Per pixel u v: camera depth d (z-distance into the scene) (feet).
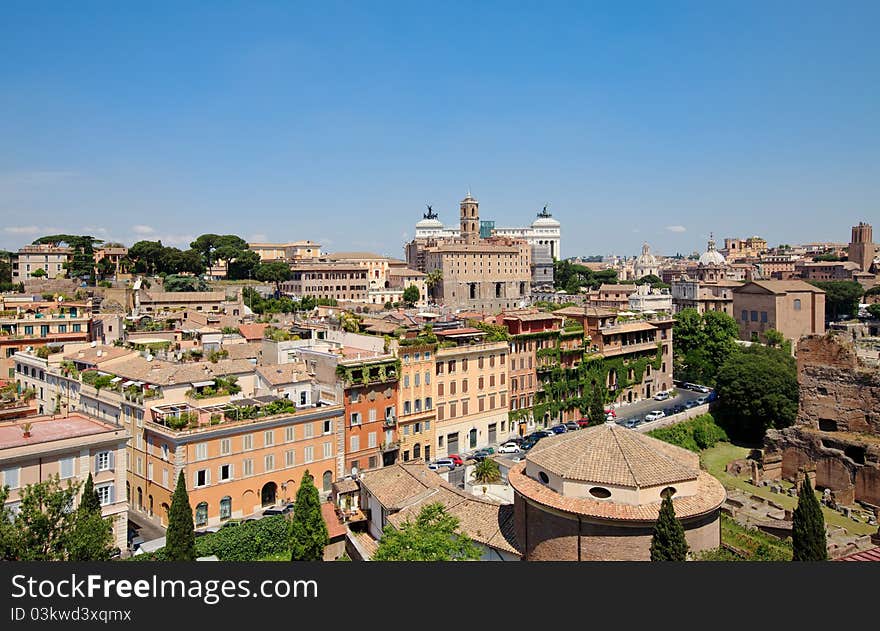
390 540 174.70
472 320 471.62
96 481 224.12
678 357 579.07
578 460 170.09
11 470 204.54
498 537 187.73
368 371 342.23
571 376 464.24
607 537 158.20
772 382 424.05
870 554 214.90
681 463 170.60
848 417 351.67
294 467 306.35
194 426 274.57
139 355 361.92
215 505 278.87
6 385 386.73
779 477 369.09
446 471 337.52
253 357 402.31
